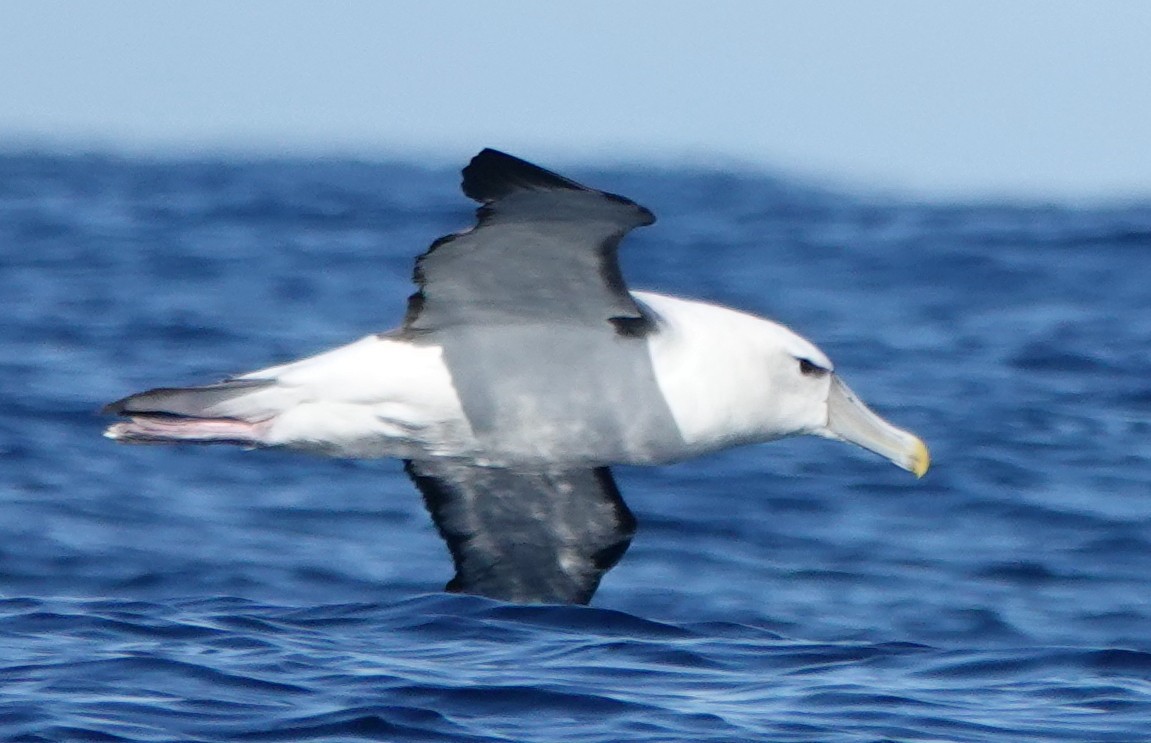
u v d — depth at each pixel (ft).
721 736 58.13
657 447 70.13
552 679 63.62
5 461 107.86
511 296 65.98
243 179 399.65
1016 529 98.94
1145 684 65.72
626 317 67.15
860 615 82.33
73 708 58.85
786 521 100.32
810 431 73.31
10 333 155.22
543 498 73.82
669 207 329.93
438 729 58.23
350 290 193.26
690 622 74.23
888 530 98.63
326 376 68.18
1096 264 215.51
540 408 68.69
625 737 57.82
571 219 59.77
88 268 207.21
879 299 191.11
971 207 325.42
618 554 74.49
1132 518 100.27
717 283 203.21
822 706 61.87
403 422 68.74
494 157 56.80
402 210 301.84
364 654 66.64
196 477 108.17
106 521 96.17
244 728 57.88
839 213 308.81
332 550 93.40
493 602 74.54
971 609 83.15
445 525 75.20
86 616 71.67
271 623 71.67
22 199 306.14
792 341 72.23
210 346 152.76
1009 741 58.49
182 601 76.28
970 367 147.95
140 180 381.60
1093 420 126.82
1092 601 84.99
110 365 141.38
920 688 64.90
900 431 72.90
